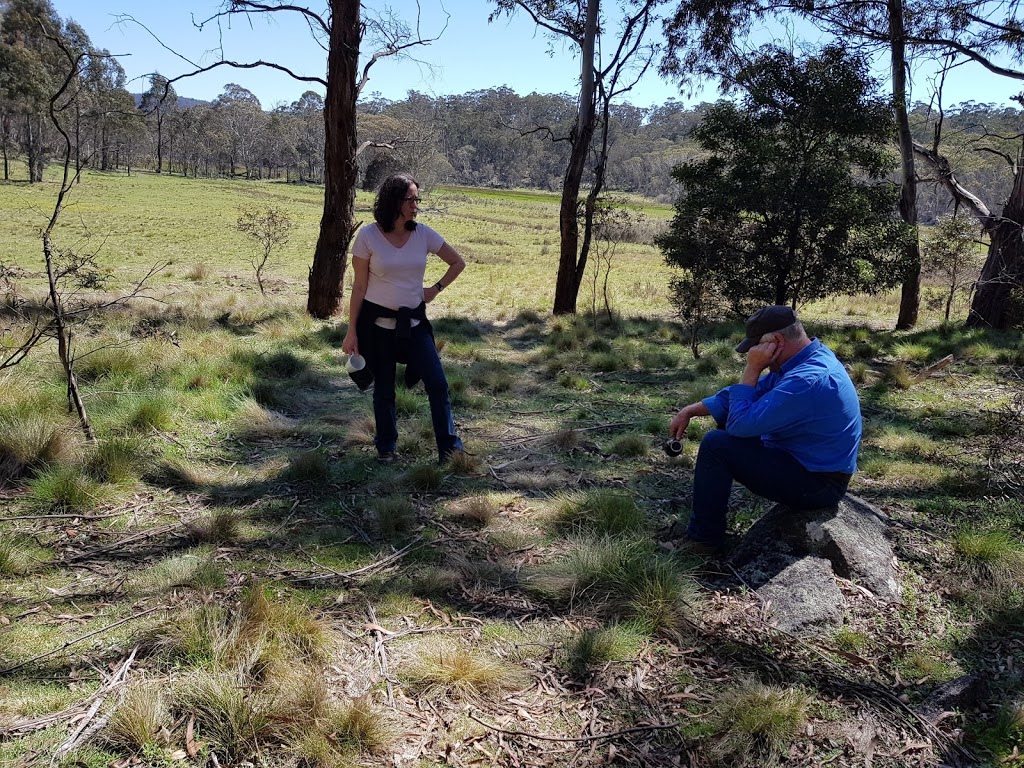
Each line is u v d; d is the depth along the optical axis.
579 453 5.49
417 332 4.86
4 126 68.81
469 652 2.87
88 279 5.41
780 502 3.61
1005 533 3.94
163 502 4.13
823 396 3.38
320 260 12.02
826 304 19.95
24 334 7.45
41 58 57.31
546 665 2.85
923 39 13.38
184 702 2.43
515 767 2.33
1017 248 13.44
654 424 6.11
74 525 3.78
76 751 2.24
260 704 2.42
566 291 14.49
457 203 83.75
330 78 11.48
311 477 4.60
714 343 11.23
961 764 2.42
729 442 3.60
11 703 2.43
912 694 2.75
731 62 14.49
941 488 4.83
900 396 7.74
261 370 7.29
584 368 8.99
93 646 2.76
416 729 2.46
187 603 3.06
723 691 2.71
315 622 2.91
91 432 4.77
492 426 6.14
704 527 3.70
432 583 3.35
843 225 12.76
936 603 3.37
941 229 16.47
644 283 24.80
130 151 98.12
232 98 120.94
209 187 86.50
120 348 6.99
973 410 7.04
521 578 3.50
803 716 2.58
